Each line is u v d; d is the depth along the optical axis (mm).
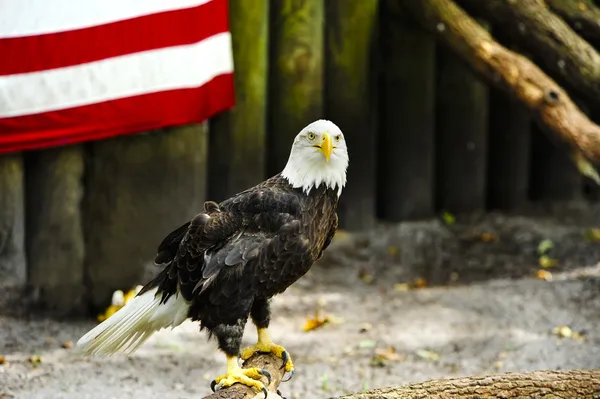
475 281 11422
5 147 10148
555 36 11398
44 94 10141
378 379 9016
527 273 11539
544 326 10102
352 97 11938
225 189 11578
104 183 10742
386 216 12672
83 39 10180
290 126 11828
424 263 11828
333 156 7020
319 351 9672
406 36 12188
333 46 11859
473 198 12820
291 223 6922
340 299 10883
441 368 9266
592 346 9578
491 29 12391
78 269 10734
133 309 6965
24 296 10586
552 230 12523
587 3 12078
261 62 11484
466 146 12648
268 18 11594
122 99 10422
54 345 9828
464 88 12484
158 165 10867
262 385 6629
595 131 10617
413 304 10703
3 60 9992
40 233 10602
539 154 13234
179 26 10531
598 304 10562
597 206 13156
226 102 11188
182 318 7172
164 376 9078
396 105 12344
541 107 10867
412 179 12492
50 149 10453
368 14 11852
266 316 7375
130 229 10859
